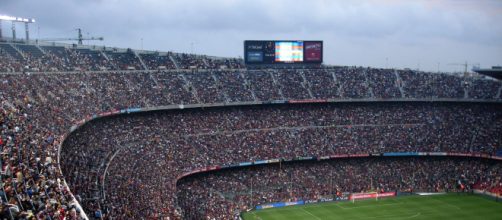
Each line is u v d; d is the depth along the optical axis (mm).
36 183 40031
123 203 60969
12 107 65125
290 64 129875
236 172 104562
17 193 36188
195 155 98375
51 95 82875
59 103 81188
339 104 127500
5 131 49938
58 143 60562
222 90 117250
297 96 121812
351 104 128125
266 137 111375
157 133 100375
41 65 96125
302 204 100875
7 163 40750
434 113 128000
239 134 110188
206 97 112812
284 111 121875
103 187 62906
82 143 78938
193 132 105875
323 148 111875
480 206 99625
